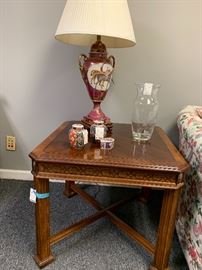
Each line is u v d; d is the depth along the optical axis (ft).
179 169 3.08
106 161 3.14
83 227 4.26
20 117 5.73
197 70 5.23
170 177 3.15
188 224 3.62
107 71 3.90
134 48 5.16
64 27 3.49
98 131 3.70
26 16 5.06
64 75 5.41
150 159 3.30
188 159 3.76
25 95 5.57
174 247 4.21
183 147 4.11
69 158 3.16
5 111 5.69
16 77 5.45
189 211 3.62
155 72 5.29
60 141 3.79
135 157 3.33
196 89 5.35
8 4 4.99
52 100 5.59
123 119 5.65
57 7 4.99
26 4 4.98
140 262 3.85
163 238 3.44
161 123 5.61
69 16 3.48
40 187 3.29
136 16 4.97
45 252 3.65
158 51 5.16
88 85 4.02
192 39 5.05
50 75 5.42
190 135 3.70
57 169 3.20
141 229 4.60
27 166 6.10
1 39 5.21
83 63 4.00
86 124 4.12
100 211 4.56
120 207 5.08
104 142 3.53
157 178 3.17
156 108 4.09
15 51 5.27
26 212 4.86
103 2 3.37
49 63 5.34
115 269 3.70
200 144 3.29
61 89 5.50
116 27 3.41
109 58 3.94
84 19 3.34
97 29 3.31
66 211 4.99
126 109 5.57
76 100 5.56
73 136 3.43
